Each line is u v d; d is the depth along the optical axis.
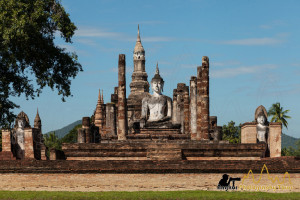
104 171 27.12
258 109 36.59
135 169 27.02
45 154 38.00
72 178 27.17
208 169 26.95
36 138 35.72
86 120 43.94
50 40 33.41
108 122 49.66
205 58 36.84
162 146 31.53
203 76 36.81
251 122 36.41
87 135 43.69
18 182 27.27
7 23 29.84
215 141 35.03
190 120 44.00
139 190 26.88
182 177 27.02
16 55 31.20
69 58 33.47
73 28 32.75
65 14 32.59
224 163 27.11
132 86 67.12
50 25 32.91
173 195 24.03
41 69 33.25
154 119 41.12
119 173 27.12
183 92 48.12
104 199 23.17
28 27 29.92
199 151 31.72
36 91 34.06
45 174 27.28
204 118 36.62
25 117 39.25
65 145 32.16
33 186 27.19
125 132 37.56
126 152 31.92
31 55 32.88
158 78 41.62
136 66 68.44
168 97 41.88
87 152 32.09
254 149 31.97
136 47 68.69
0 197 23.64
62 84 34.12
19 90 33.50
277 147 34.81
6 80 32.88
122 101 37.53
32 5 30.97
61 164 27.25
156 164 27.11
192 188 26.89
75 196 23.78
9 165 27.30
